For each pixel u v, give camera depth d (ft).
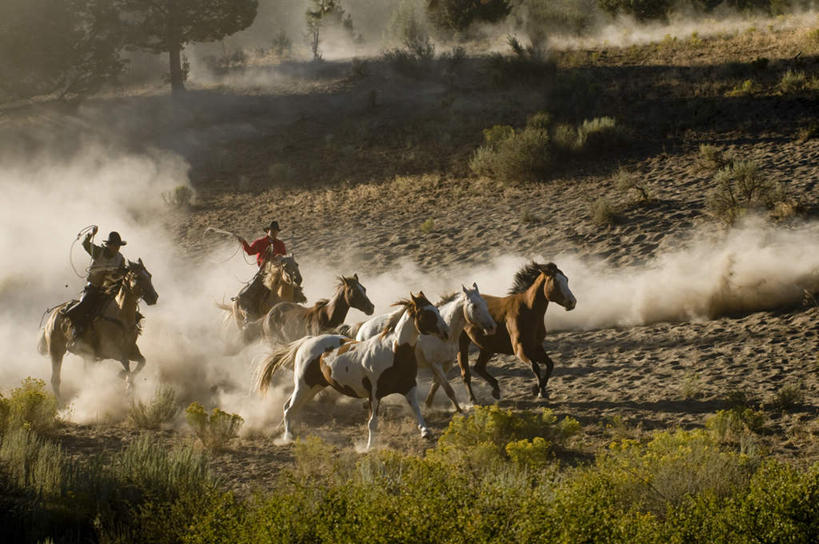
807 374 33.40
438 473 18.90
